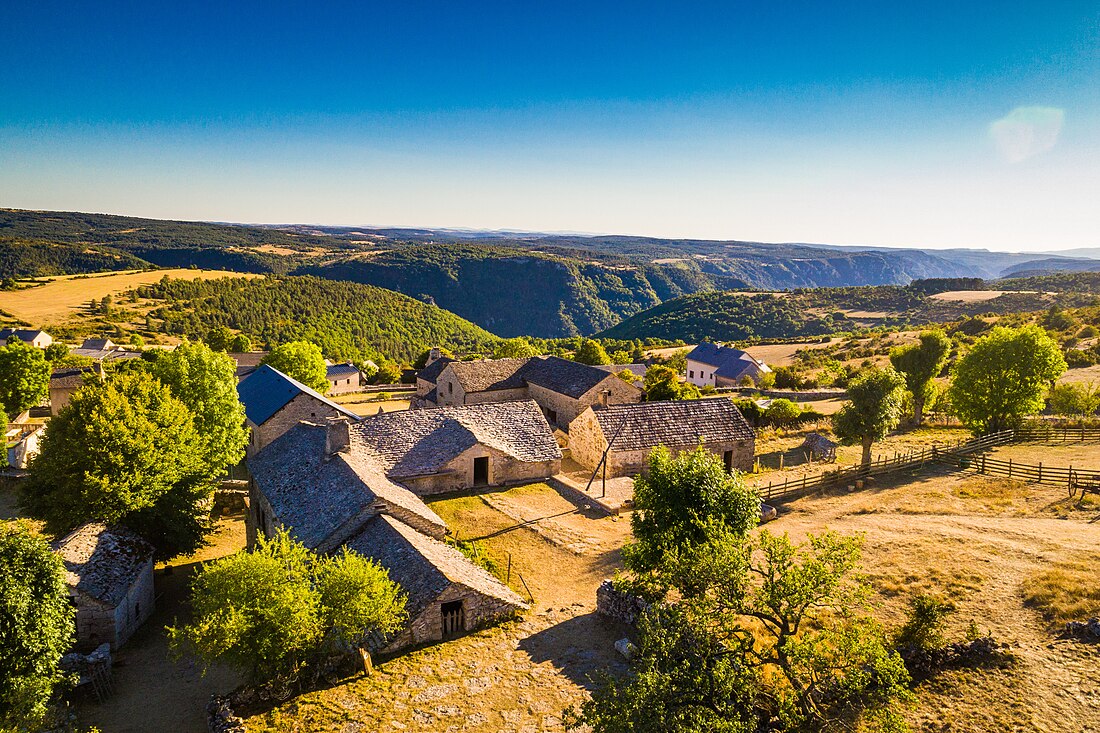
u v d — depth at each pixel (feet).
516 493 131.95
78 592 84.79
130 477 103.86
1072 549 87.20
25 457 182.19
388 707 64.54
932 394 209.36
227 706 64.59
